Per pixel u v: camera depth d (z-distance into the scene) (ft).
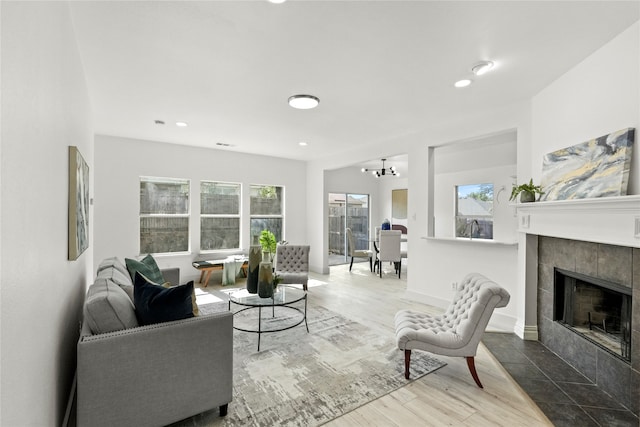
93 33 7.27
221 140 18.10
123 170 17.63
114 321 5.95
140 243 18.44
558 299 10.16
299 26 7.01
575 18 6.70
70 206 6.20
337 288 18.88
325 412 6.97
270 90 10.66
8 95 2.76
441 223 23.57
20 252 3.12
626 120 7.14
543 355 9.91
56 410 5.19
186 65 8.89
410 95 11.03
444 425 6.59
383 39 7.52
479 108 12.33
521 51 8.07
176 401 6.13
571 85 9.04
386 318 13.32
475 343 8.05
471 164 21.59
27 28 3.35
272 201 23.50
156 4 6.29
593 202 7.41
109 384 5.49
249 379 8.32
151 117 13.71
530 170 11.23
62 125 5.54
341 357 9.64
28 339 3.43
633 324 7.07
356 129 15.44
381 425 6.57
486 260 13.05
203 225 20.58
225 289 18.02
